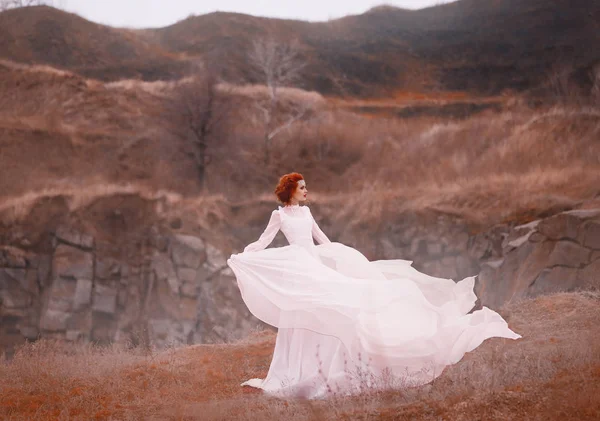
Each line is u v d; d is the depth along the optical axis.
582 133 26.11
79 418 5.23
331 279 5.68
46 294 23.31
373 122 39.75
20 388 6.43
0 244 23.61
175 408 5.31
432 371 5.28
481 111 42.22
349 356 5.36
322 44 54.34
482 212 21.19
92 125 37.09
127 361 7.71
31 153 33.31
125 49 50.56
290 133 36.78
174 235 24.47
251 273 5.95
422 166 30.50
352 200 25.92
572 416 4.05
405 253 22.41
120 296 23.83
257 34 53.53
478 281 15.91
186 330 22.52
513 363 5.52
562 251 12.79
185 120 32.72
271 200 27.45
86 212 24.97
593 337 6.00
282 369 5.80
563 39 46.66
